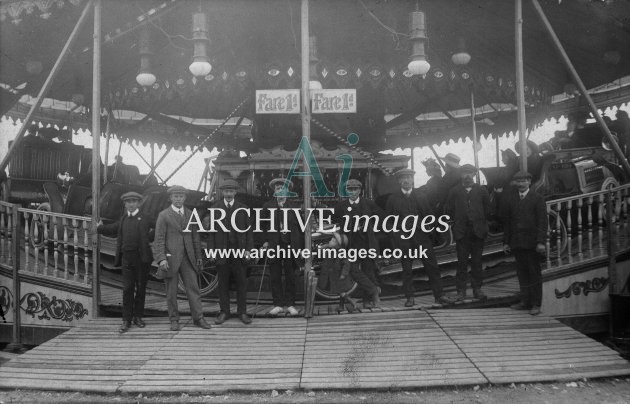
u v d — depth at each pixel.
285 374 7.01
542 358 7.39
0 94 13.23
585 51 12.13
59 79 13.16
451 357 7.36
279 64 10.66
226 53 11.79
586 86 14.23
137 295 8.72
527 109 15.43
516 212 8.98
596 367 7.24
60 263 10.78
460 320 8.49
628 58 12.44
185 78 11.16
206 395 6.73
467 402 6.39
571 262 9.65
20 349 9.55
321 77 10.68
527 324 8.38
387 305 9.49
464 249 9.23
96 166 9.55
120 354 7.67
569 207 9.77
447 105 17.39
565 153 13.33
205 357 7.49
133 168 15.32
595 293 9.64
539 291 8.83
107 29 10.89
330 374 7.00
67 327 9.49
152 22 10.66
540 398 6.49
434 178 11.39
